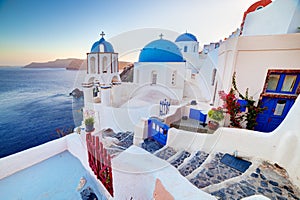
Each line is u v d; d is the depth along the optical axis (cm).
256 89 557
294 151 337
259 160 399
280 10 596
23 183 393
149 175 271
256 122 567
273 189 300
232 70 573
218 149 475
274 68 518
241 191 295
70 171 441
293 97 508
